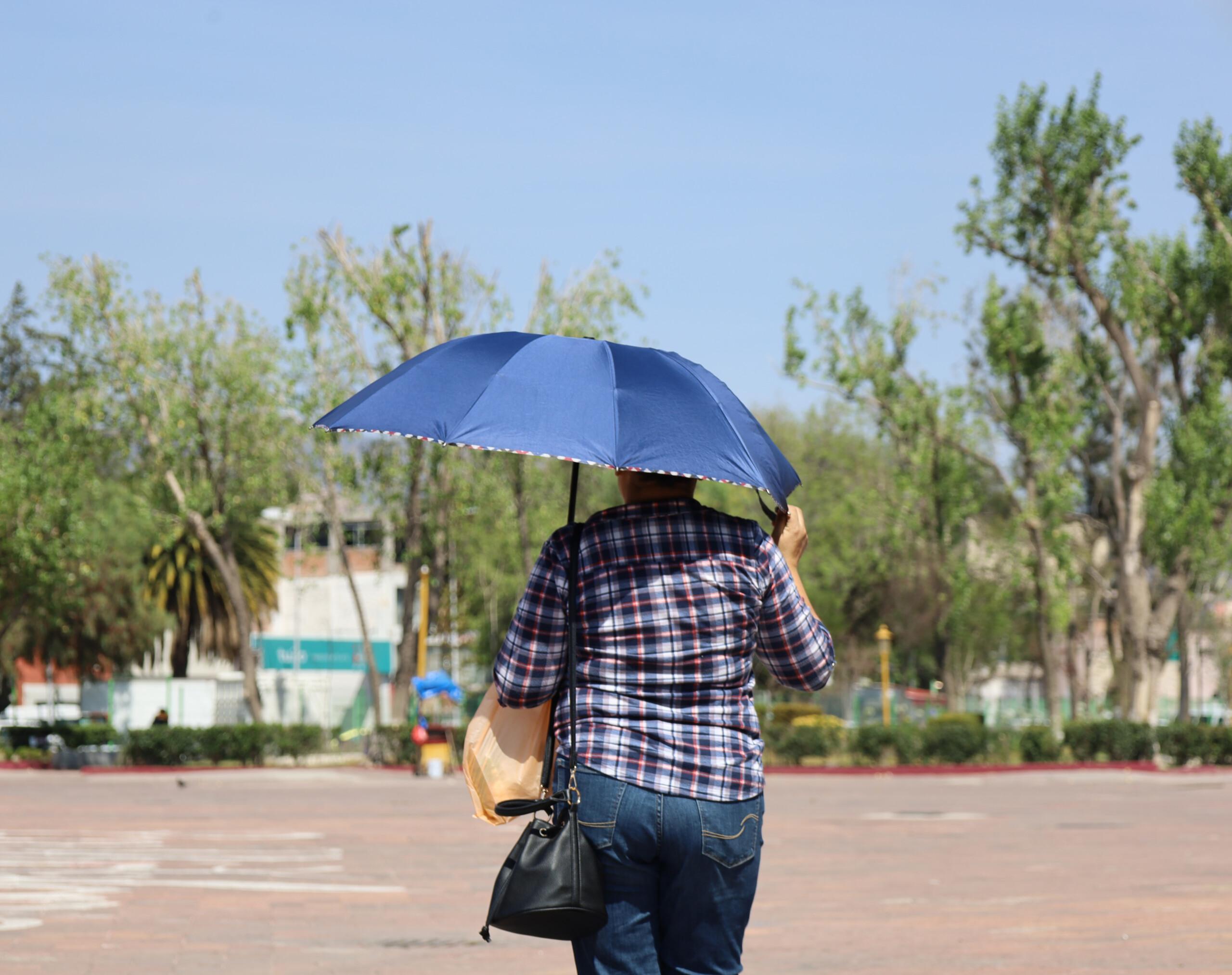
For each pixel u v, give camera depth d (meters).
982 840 15.84
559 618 3.19
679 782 3.04
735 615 3.17
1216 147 37.59
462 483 36.97
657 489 3.35
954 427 38.50
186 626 52.53
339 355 36.25
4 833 15.57
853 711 53.25
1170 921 8.93
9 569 36.88
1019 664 63.03
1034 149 36.56
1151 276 37.97
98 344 37.16
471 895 10.34
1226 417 37.47
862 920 9.05
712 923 3.13
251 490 37.72
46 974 6.62
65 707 65.31
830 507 52.72
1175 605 38.09
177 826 17.12
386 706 44.62
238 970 6.86
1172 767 36.00
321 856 13.45
